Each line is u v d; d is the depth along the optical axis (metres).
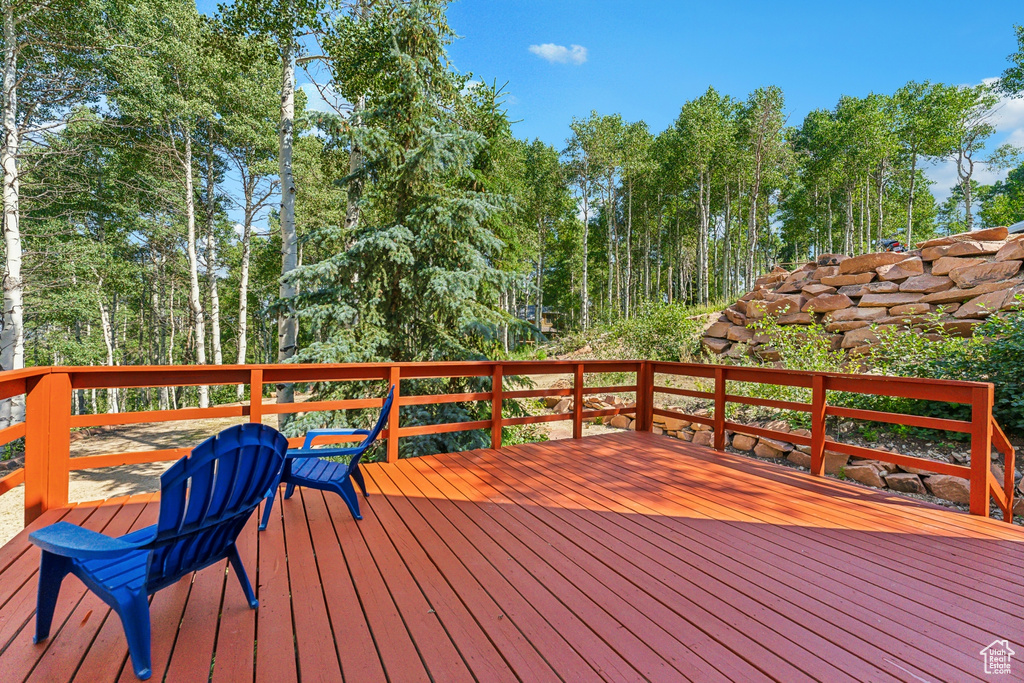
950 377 5.34
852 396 5.93
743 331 11.63
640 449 5.11
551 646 1.83
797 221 35.53
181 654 1.74
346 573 2.38
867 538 2.93
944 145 25.53
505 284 6.48
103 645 1.79
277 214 22.53
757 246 39.41
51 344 17.70
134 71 13.55
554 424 9.22
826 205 33.06
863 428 5.57
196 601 2.10
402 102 6.56
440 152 6.08
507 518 3.16
